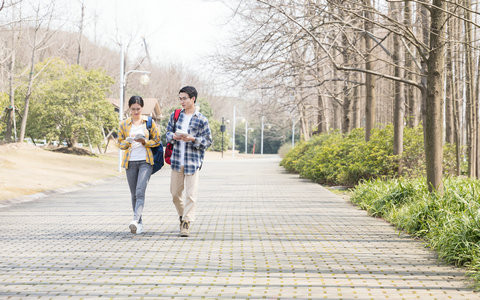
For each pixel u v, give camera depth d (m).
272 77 13.21
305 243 6.17
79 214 8.98
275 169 28.84
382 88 26.70
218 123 75.75
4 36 29.62
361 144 15.75
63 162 24.06
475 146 14.32
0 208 9.89
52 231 7.04
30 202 11.09
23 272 4.67
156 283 4.29
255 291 4.04
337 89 19.67
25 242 6.18
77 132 33.47
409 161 13.44
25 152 24.73
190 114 6.69
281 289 4.10
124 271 4.71
